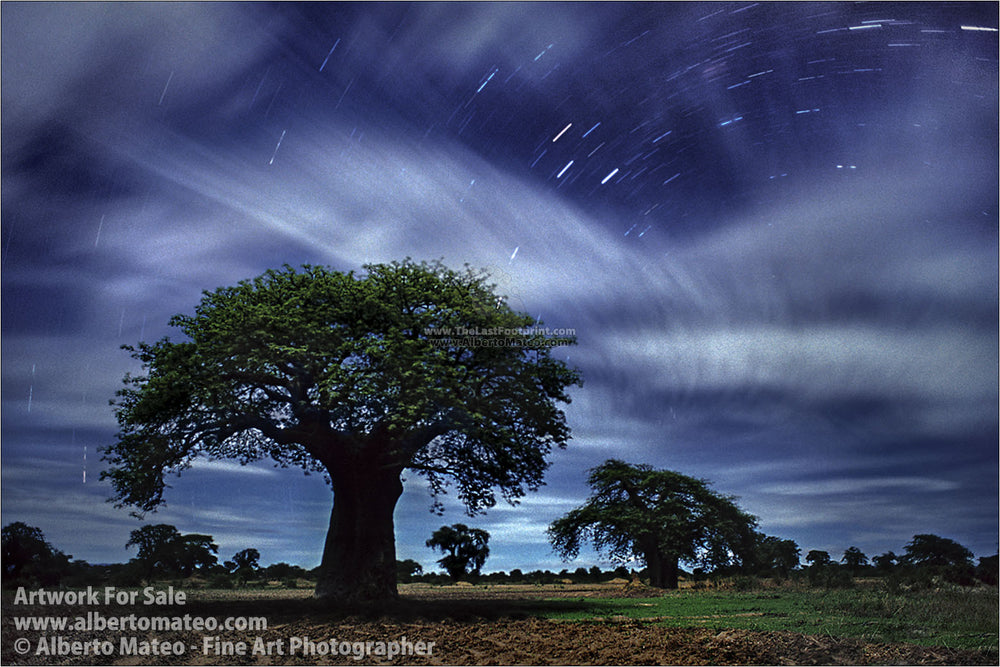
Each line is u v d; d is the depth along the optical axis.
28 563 28.52
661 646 11.00
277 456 24.73
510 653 10.95
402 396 19.89
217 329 20.52
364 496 22.16
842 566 40.66
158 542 40.62
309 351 20.44
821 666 9.34
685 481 44.72
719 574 43.25
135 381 21.75
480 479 23.77
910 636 11.55
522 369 22.39
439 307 21.59
